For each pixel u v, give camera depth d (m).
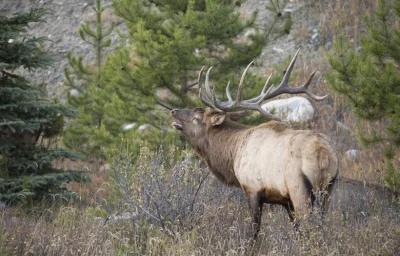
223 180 31.45
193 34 44.84
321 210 25.27
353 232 26.33
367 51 37.28
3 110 37.66
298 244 24.33
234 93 44.09
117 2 46.47
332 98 57.94
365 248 25.28
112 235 26.16
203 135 31.86
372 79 36.00
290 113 54.19
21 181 36.62
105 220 29.09
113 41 71.31
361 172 44.75
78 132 51.12
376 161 47.16
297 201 25.98
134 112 44.44
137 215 28.92
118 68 44.66
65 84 57.28
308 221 25.00
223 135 31.16
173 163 35.81
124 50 45.22
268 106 55.00
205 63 44.19
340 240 24.98
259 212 28.16
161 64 43.59
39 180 36.84
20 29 38.91
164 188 29.33
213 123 31.28
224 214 28.98
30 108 38.03
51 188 38.19
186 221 28.28
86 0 77.81
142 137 42.66
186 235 26.72
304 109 54.84
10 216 31.91
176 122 32.50
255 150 28.42
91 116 51.25
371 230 26.73
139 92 44.72
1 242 23.89
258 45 45.62
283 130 27.97
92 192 43.22
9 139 38.38
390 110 35.69
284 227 26.30
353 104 36.78
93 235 25.34
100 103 50.69
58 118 40.28
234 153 30.33
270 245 25.88
